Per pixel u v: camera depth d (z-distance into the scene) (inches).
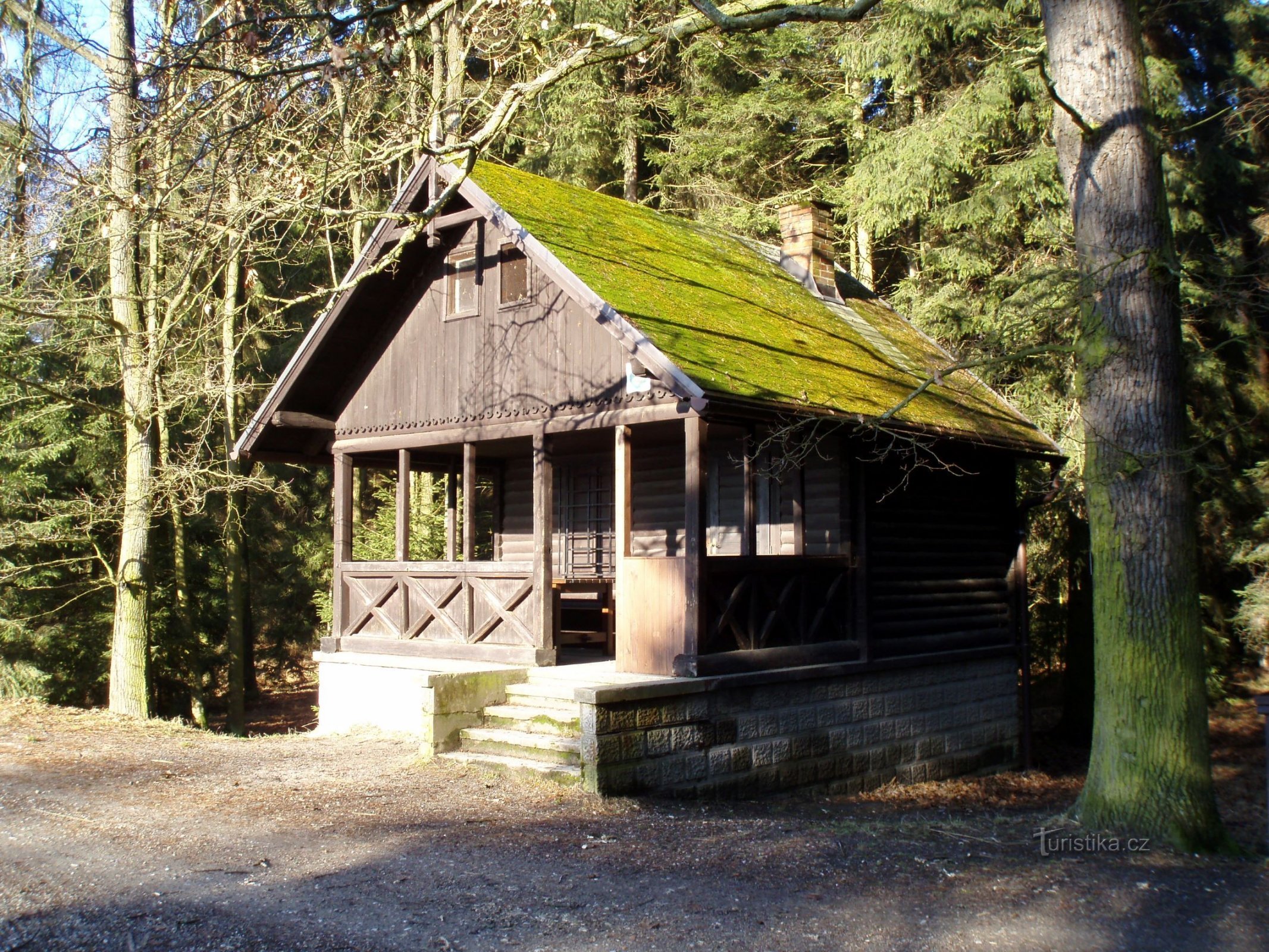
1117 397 346.0
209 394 649.6
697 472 414.3
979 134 700.7
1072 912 251.8
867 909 249.6
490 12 450.6
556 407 482.6
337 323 542.0
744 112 941.2
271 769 414.6
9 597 724.7
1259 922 249.1
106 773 402.9
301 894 258.2
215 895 257.3
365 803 353.1
